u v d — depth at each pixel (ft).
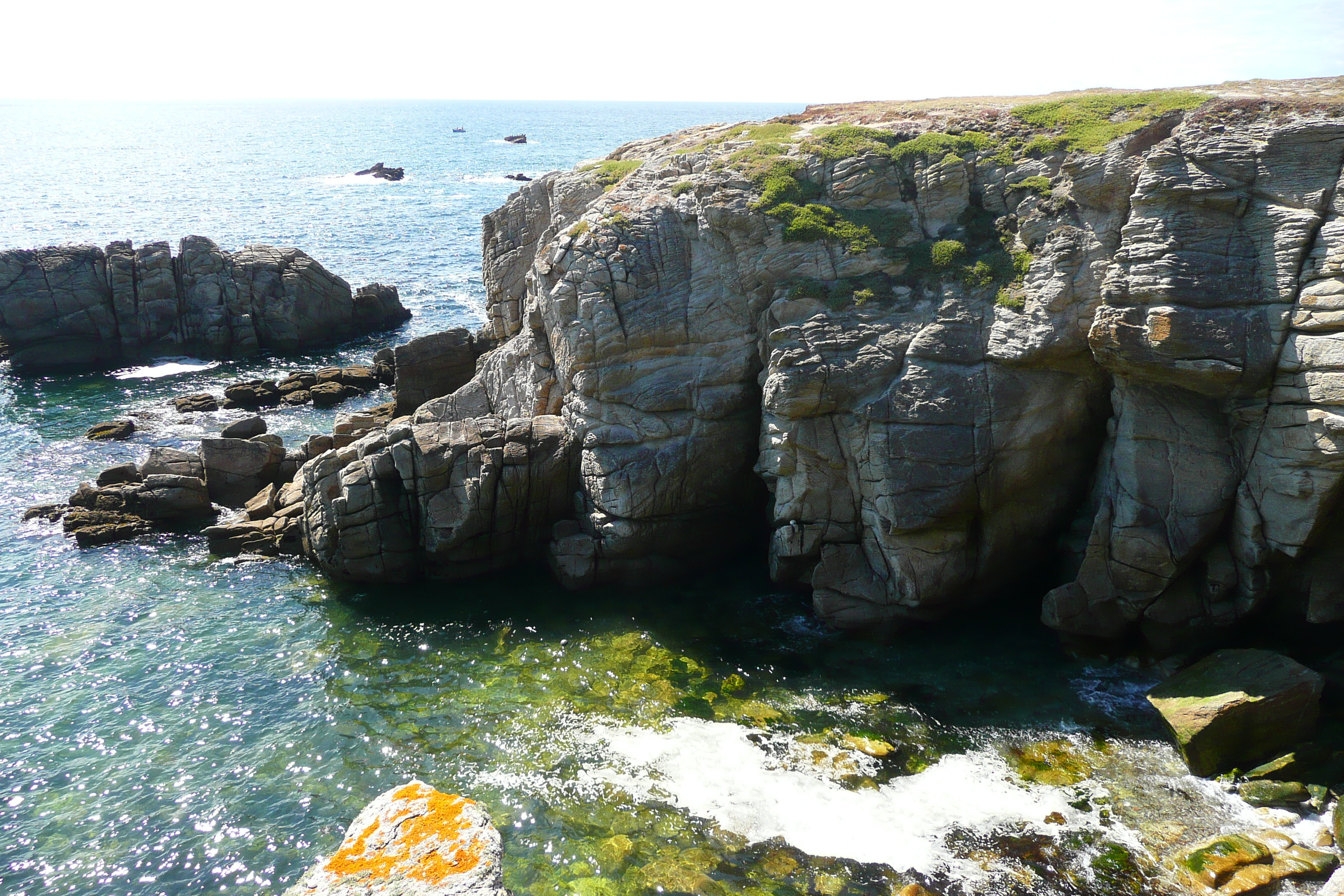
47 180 438.40
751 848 50.37
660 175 98.27
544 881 48.57
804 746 58.95
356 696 66.49
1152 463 65.26
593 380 83.35
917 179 82.99
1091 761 56.65
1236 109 65.92
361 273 235.20
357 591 82.38
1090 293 68.18
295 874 50.39
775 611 76.89
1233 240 61.72
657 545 81.51
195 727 63.36
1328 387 55.98
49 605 80.33
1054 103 84.48
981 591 74.33
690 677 67.21
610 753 58.90
